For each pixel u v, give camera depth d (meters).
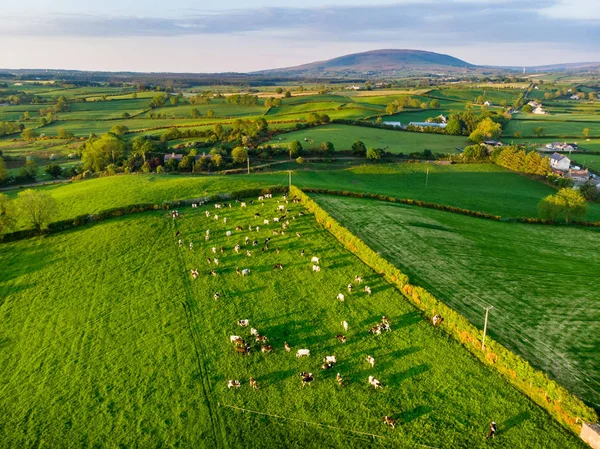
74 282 57.03
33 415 36.94
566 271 60.47
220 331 46.03
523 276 57.41
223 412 36.00
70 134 199.38
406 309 48.78
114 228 72.25
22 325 49.06
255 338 44.53
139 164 143.12
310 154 149.62
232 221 74.12
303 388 38.19
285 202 82.25
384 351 42.38
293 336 45.00
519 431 33.28
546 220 88.00
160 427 35.00
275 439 33.56
